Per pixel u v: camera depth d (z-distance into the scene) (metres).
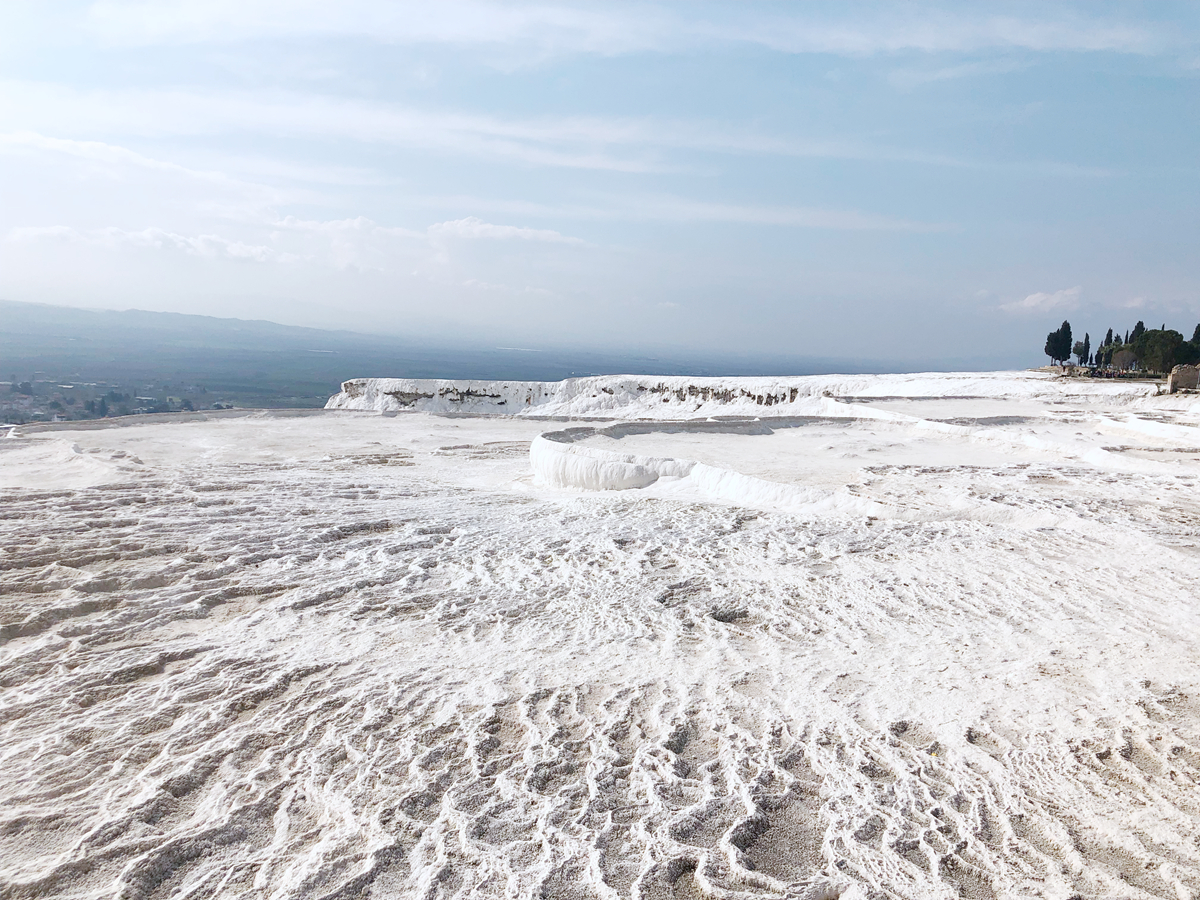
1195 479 13.87
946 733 4.63
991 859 3.38
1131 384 40.16
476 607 7.45
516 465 18.66
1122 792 3.89
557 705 5.20
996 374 52.03
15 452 16.69
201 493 12.57
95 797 4.08
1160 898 3.08
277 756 4.51
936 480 13.90
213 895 3.30
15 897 3.27
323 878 3.35
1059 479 14.00
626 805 3.96
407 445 22.83
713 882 3.29
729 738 4.66
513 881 3.32
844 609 7.22
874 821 3.73
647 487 13.98
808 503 12.09
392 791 4.11
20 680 5.57
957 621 6.74
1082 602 7.09
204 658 6.04
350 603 7.50
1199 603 6.94
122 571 8.06
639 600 7.62
